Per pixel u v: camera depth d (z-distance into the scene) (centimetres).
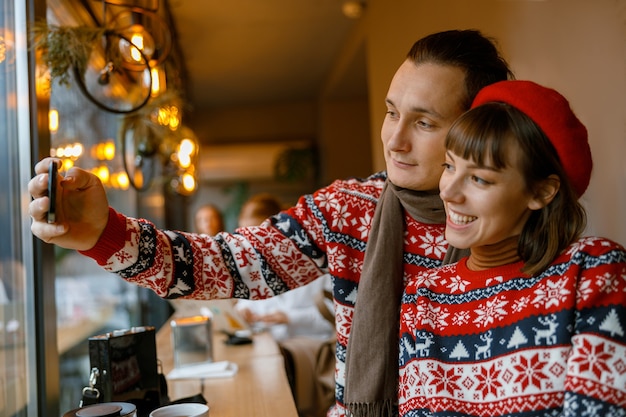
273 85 794
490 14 267
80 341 327
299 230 138
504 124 100
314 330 363
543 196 102
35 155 194
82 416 123
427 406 107
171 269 127
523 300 101
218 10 522
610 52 172
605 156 181
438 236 131
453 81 121
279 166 873
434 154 123
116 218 121
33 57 195
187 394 208
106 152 385
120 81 291
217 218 475
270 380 226
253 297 138
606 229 183
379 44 485
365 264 133
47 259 199
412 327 112
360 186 142
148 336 168
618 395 90
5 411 186
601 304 94
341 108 798
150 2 250
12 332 192
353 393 129
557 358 95
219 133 905
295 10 533
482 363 103
